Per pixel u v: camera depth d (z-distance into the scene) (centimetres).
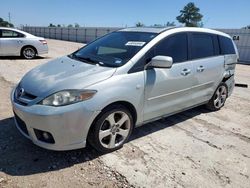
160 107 419
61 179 306
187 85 461
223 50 562
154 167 343
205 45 511
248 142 445
